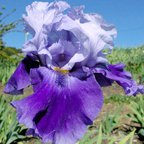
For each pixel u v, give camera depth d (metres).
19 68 0.26
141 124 0.71
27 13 0.26
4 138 0.59
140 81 1.25
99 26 0.25
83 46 0.25
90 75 0.24
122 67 0.28
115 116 0.71
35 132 0.21
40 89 0.23
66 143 0.21
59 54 0.25
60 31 0.25
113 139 0.51
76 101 0.23
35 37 0.25
